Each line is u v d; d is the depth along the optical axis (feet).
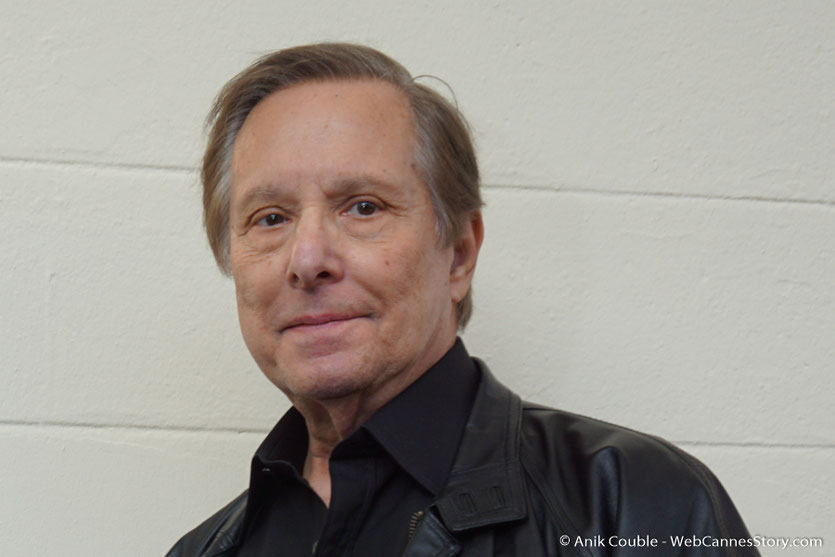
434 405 3.82
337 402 3.78
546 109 5.62
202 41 5.63
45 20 5.59
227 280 5.54
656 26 5.67
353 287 3.63
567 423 3.84
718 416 5.41
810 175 5.59
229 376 5.50
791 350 5.47
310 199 3.70
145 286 5.51
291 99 3.91
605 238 5.54
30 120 5.54
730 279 5.51
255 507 4.14
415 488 3.68
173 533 5.37
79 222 5.52
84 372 5.45
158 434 5.45
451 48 5.65
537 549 3.35
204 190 4.35
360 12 5.65
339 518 3.63
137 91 5.59
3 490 5.35
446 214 3.90
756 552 3.46
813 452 5.41
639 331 5.47
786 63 5.67
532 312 5.49
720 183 5.57
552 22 5.67
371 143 3.76
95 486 5.38
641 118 5.61
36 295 5.47
